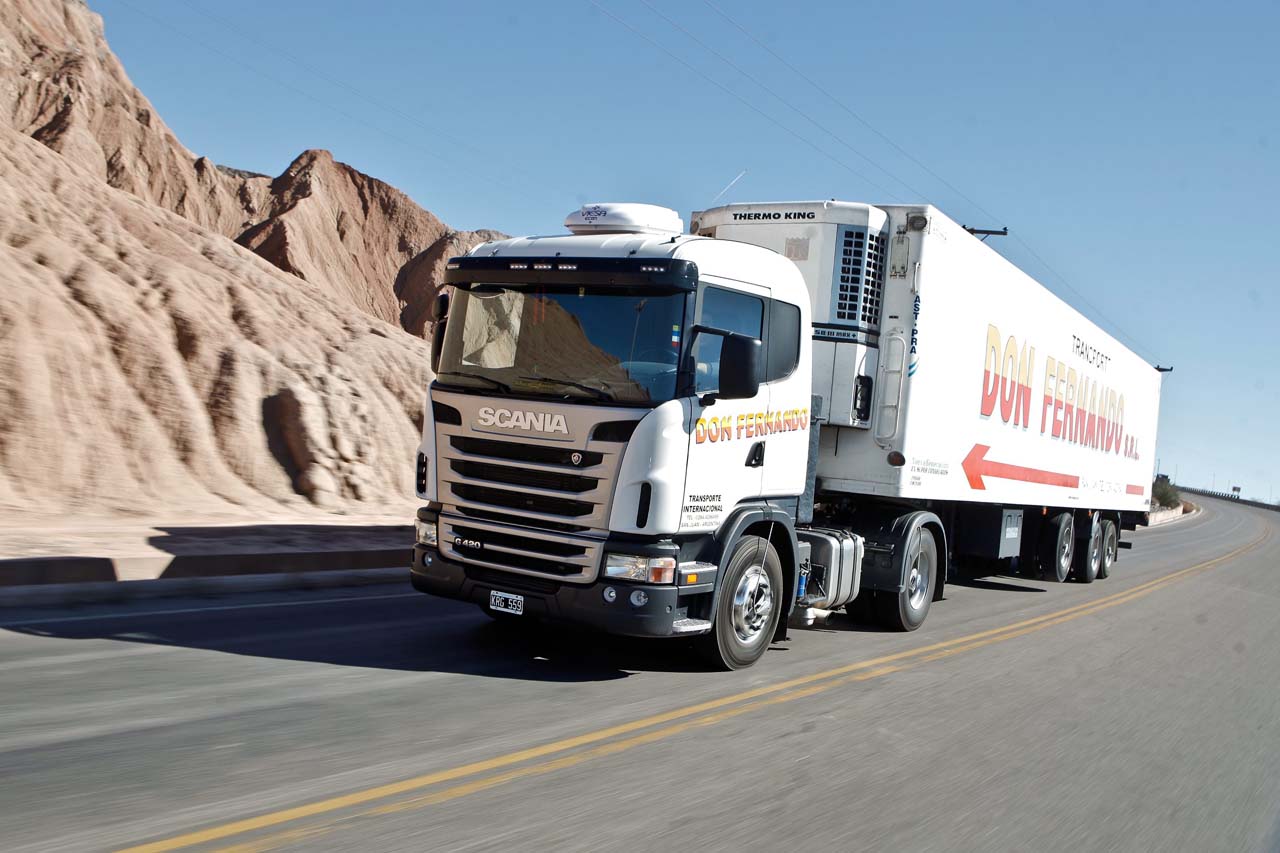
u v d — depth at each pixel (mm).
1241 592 20047
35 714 5242
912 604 10508
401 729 5535
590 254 7129
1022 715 7359
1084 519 18078
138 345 16625
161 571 9430
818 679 7789
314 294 25859
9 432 13734
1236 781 6270
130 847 3736
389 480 18875
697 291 6957
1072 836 4957
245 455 16969
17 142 22062
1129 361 19359
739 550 7598
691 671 7672
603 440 6781
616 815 4562
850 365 9539
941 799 5285
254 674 6445
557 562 6957
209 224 83938
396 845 3977
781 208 9797
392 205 107500
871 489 9789
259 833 3965
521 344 7199
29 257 17062
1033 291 13250
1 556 8844
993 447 12312
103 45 81562
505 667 7273
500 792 4707
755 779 5281
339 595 9828
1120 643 11359
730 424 7367
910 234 9750
